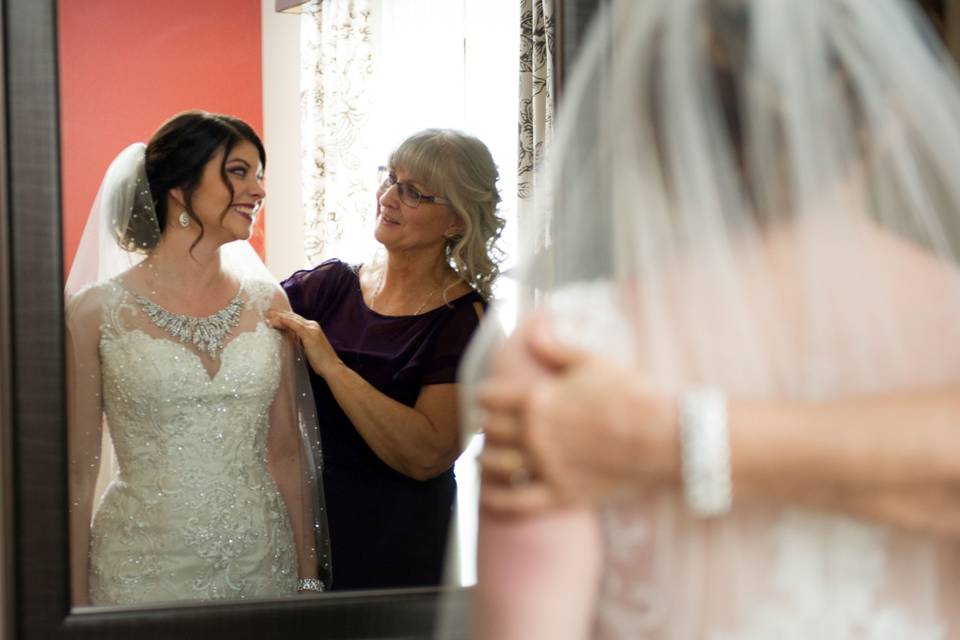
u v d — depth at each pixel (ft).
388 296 4.68
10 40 3.93
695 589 1.83
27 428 3.96
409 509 4.65
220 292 4.46
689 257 1.92
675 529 1.83
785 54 1.89
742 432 1.68
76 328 4.20
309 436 4.61
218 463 4.39
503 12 4.62
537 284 2.32
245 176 4.44
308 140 4.52
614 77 2.06
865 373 1.86
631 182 1.97
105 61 4.18
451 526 4.68
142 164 4.28
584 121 2.21
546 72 4.58
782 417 1.70
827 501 1.72
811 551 1.82
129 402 4.27
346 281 4.66
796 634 1.81
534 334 1.82
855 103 1.94
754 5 1.90
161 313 4.34
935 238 2.03
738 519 1.83
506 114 4.63
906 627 1.84
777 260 1.90
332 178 4.57
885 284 1.89
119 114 4.22
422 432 4.67
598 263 2.14
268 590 4.46
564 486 1.75
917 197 2.01
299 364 4.61
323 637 4.37
